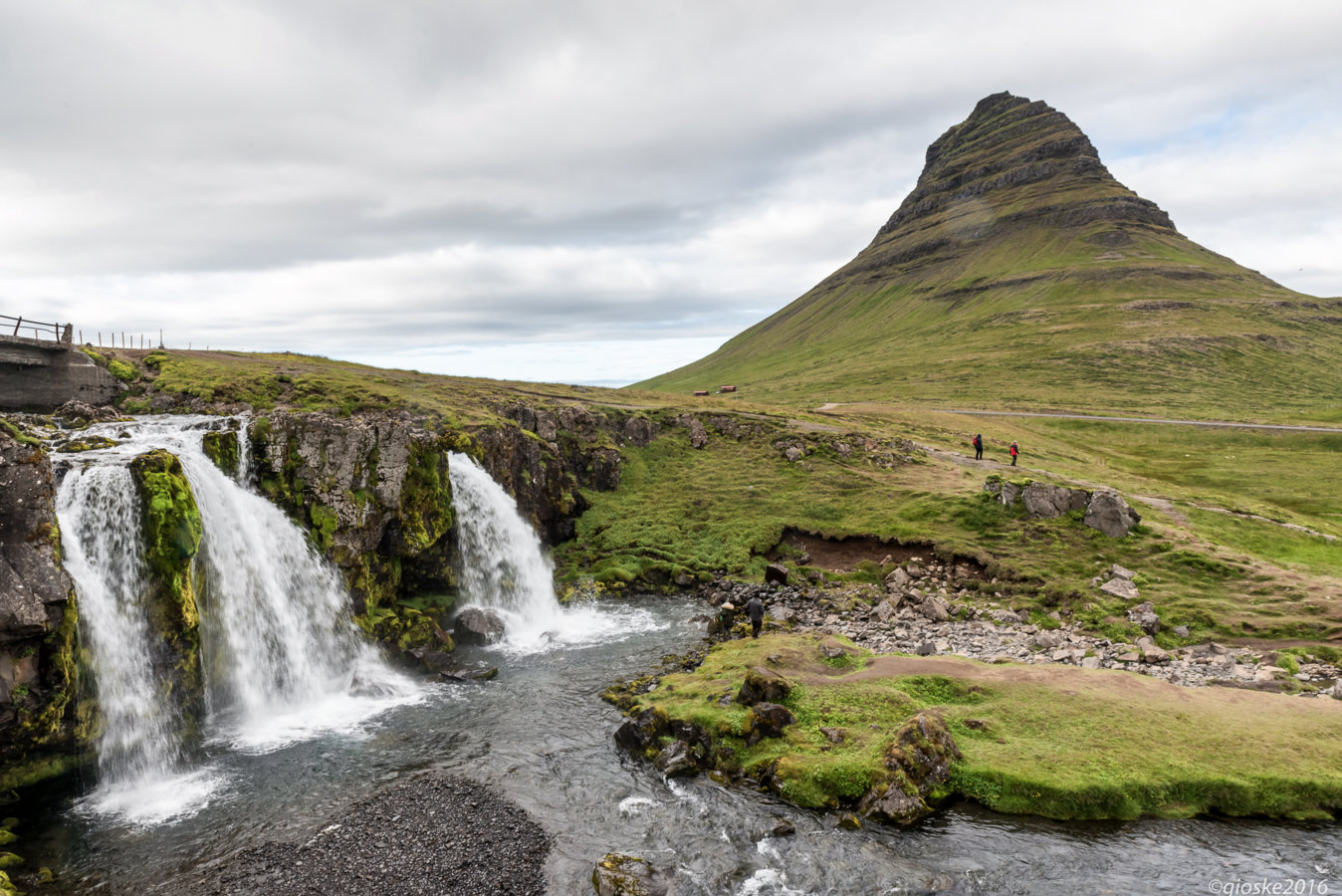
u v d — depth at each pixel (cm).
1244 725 2538
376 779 2552
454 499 4828
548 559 5672
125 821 2291
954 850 2039
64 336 5341
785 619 4384
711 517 6259
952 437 9325
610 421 7781
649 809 2311
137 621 2833
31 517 2438
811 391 19038
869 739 2505
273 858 2077
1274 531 5506
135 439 3700
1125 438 11788
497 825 2234
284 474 3919
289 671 3456
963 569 4903
